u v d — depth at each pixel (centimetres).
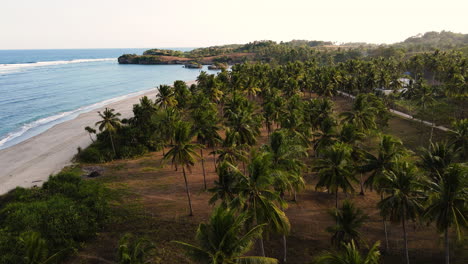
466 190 2444
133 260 2273
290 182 3034
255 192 2580
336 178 3362
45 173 5662
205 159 6375
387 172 3027
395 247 3262
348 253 2062
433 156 3188
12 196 4566
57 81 19862
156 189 4938
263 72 14475
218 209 1927
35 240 2258
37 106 12025
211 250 1856
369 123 5631
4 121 9725
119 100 13412
